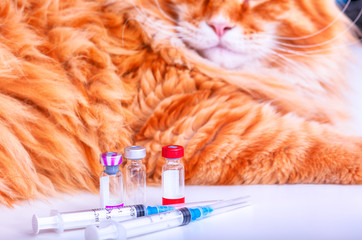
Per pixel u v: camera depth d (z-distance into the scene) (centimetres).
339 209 100
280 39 119
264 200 106
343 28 118
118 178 106
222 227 92
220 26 117
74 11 117
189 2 120
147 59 121
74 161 112
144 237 89
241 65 121
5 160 105
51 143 110
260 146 112
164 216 92
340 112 120
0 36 110
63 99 110
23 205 106
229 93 120
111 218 93
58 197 111
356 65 119
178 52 121
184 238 88
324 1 117
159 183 117
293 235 88
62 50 113
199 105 116
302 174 113
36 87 109
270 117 114
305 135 113
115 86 115
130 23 121
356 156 112
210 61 121
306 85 121
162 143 115
